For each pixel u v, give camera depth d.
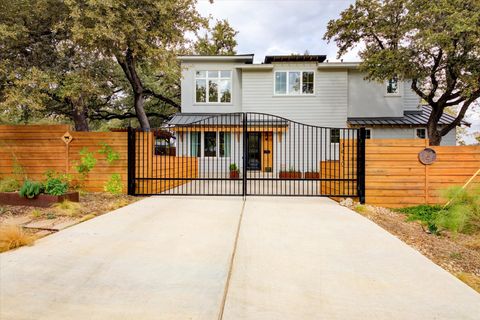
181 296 2.55
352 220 5.28
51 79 7.16
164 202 6.79
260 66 15.30
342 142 7.35
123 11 7.19
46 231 4.43
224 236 4.25
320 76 15.48
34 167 7.63
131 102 20.05
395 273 3.10
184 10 8.85
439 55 10.53
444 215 5.60
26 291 2.61
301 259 3.44
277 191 9.20
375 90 15.79
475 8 9.12
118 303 2.43
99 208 6.06
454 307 2.44
